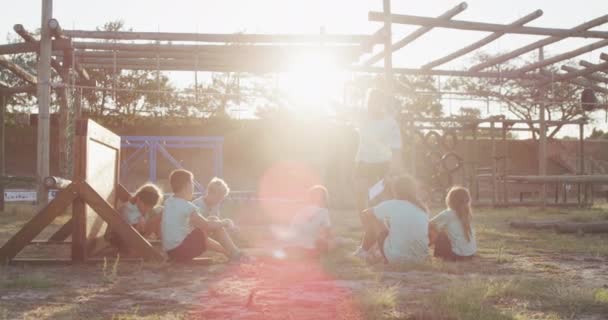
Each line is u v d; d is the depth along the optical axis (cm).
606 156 3472
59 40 1396
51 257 713
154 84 3188
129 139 1919
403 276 569
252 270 593
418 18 1415
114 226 654
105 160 759
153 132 3212
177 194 671
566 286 505
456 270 605
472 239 702
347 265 648
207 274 576
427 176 2041
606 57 1855
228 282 527
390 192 780
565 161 3303
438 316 379
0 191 1603
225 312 394
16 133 3200
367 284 518
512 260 692
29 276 539
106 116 3222
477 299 430
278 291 477
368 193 803
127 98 3186
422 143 2211
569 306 422
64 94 1529
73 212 645
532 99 2141
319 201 727
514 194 2728
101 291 480
